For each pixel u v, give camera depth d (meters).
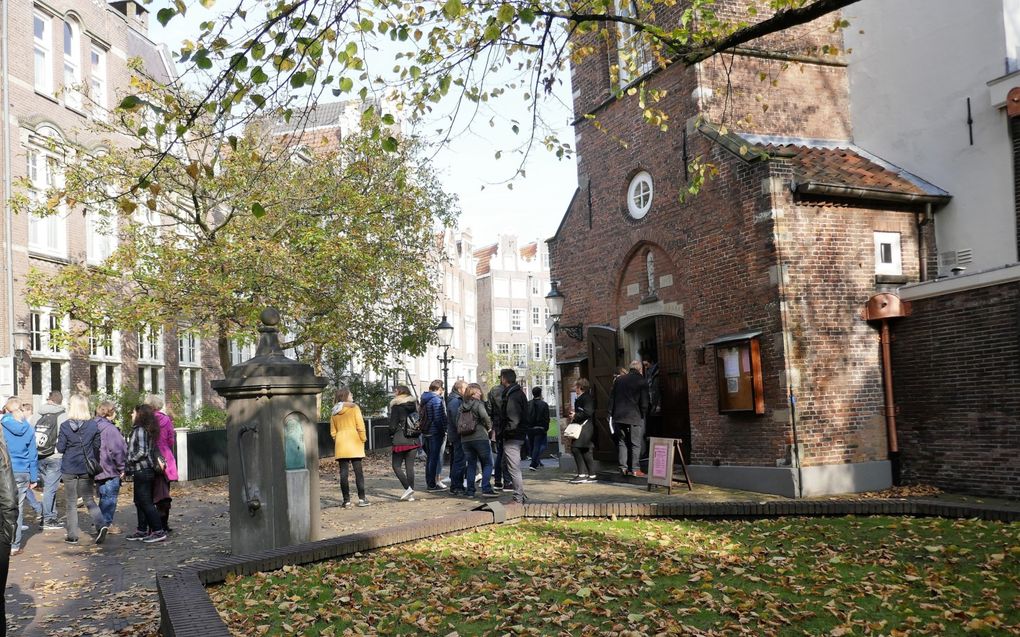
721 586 6.57
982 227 13.34
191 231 19.84
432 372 54.44
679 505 10.05
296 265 18.14
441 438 14.72
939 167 14.02
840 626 5.47
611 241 16.78
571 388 18.05
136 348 24.81
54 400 12.23
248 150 16.97
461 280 65.12
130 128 17.91
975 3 13.48
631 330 16.59
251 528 8.38
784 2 8.08
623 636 5.32
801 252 12.75
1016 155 12.89
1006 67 13.02
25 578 8.52
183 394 27.59
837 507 9.80
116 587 7.96
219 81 6.59
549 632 5.54
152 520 10.66
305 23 6.45
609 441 16.78
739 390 13.02
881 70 15.03
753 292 13.00
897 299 12.82
